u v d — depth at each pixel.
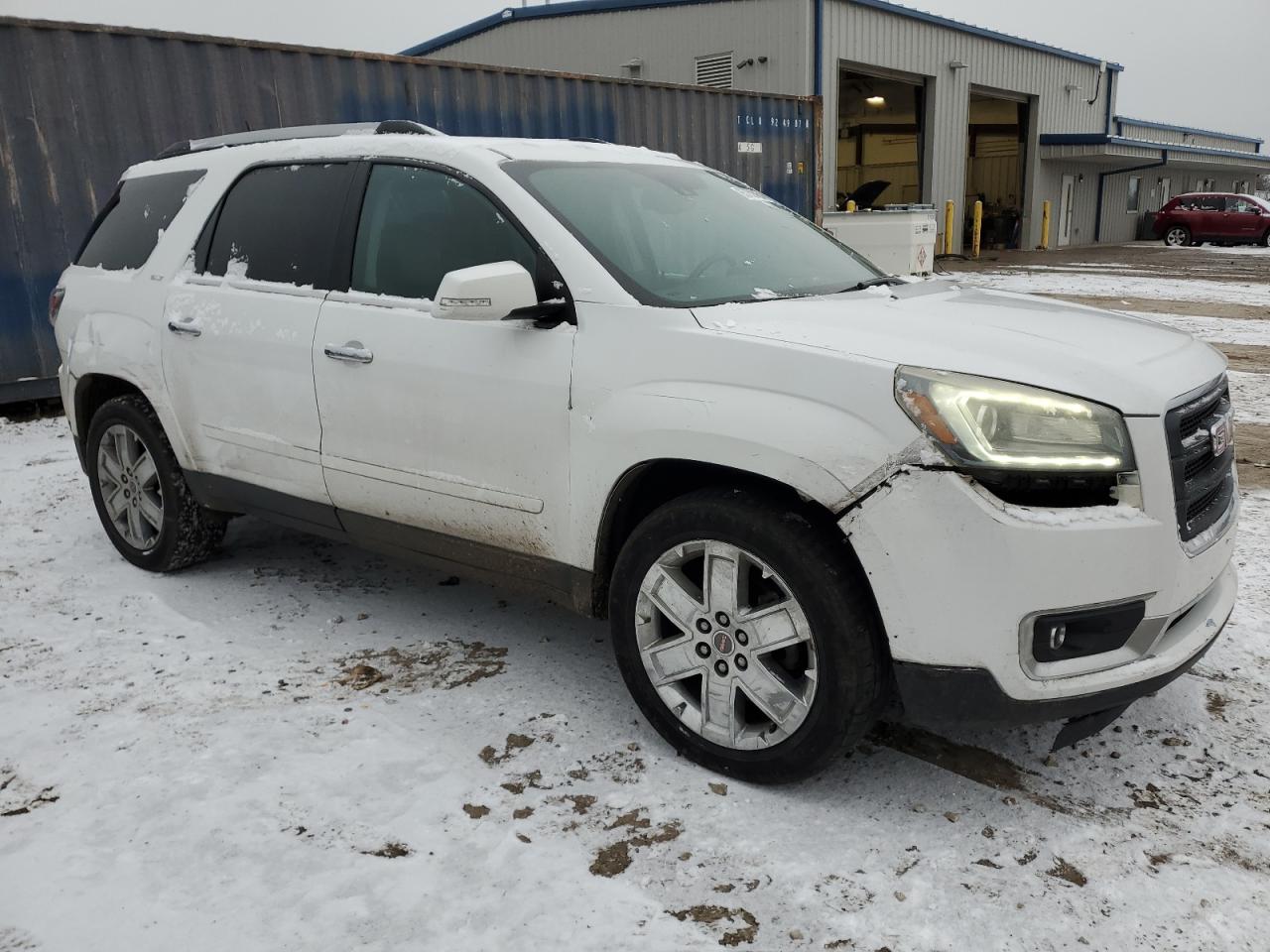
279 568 4.41
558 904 2.23
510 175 3.14
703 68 20.44
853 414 2.36
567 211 3.07
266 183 3.80
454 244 3.19
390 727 3.00
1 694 3.23
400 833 2.49
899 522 2.30
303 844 2.45
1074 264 23.55
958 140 25.70
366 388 3.29
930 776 2.74
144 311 4.05
